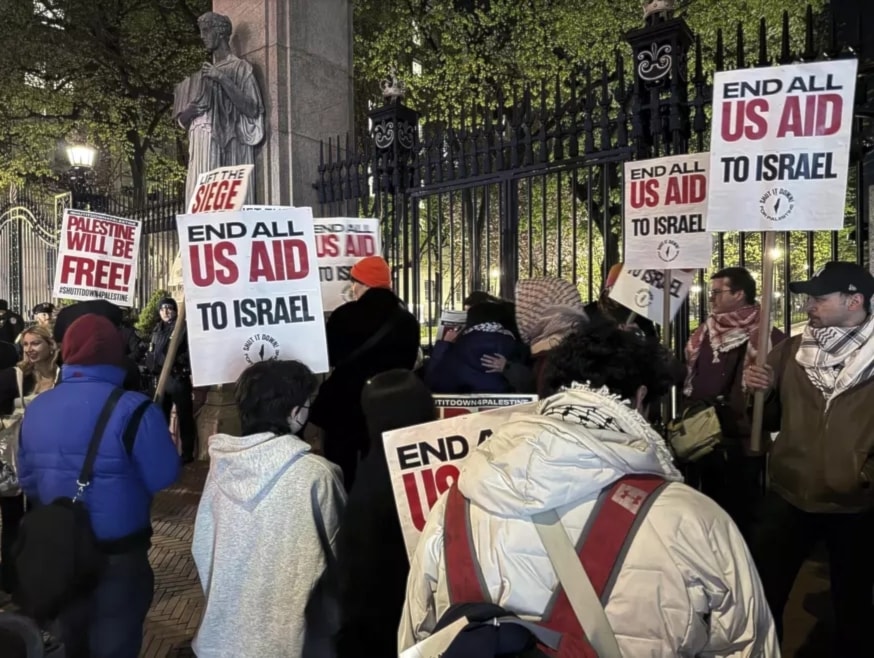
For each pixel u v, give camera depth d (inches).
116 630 100.6
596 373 64.5
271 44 302.0
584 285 504.1
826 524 114.5
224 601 90.4
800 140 120.3
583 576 51.7
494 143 248.4
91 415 100.7
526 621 51.0
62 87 618.2
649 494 54.1
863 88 173.0
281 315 133.6
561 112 225.3
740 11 471.2
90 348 105.3
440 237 265.6
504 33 591.8
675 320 197.5
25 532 96.5
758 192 122.5
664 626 50.5
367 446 164.7
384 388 98.1
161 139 705.6
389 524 92.0
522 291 147.3
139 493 103.9
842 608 113.6
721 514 54.6
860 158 179.2
